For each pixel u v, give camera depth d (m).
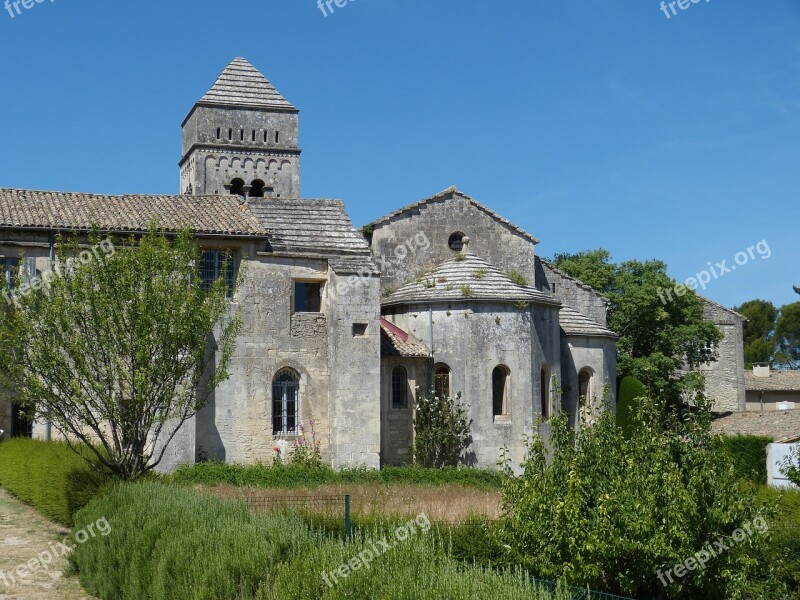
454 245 47.16
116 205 37.38
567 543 15.88
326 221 39.97
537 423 18.48
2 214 34.09
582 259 63.22
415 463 39.31
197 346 26.75
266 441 36.56
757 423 47.75
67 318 25.19
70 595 19.36
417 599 11.70
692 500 15.84
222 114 59.75
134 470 25.59
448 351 40.97
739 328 67.25
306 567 13.39
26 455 28.33
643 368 54.44
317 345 37.84
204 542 16.14
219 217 37.59
